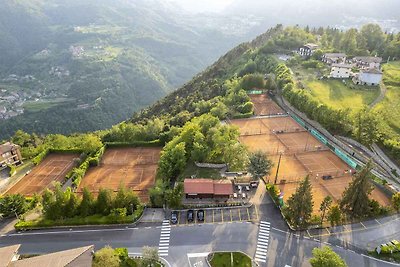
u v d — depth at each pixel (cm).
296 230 7625
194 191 8581
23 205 8356
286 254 6975
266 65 19950
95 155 11438
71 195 8000
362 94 15025
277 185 9356
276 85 16888
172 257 6944
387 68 18150
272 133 12794
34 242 7425
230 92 16488
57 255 5984
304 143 11975
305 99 13862
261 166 8838
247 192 8962
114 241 7406
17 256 6800
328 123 12362
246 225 7812
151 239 7456
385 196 8881
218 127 11081
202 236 7512
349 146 11394
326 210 8138
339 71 17175
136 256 6981
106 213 8106
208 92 18900
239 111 14638
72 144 13400
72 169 11081
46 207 7888
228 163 9944
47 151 12406
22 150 13325
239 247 7175
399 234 7519
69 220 7881
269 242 7294
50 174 10950
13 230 7812
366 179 7644
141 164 11244
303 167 10344
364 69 16825
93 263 6038
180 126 13612
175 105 19625
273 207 8406
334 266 5794
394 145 10188
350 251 7031
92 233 7662
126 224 7906
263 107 15412
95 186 9925
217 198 8688
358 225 7775
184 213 8269
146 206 8538
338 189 9212
